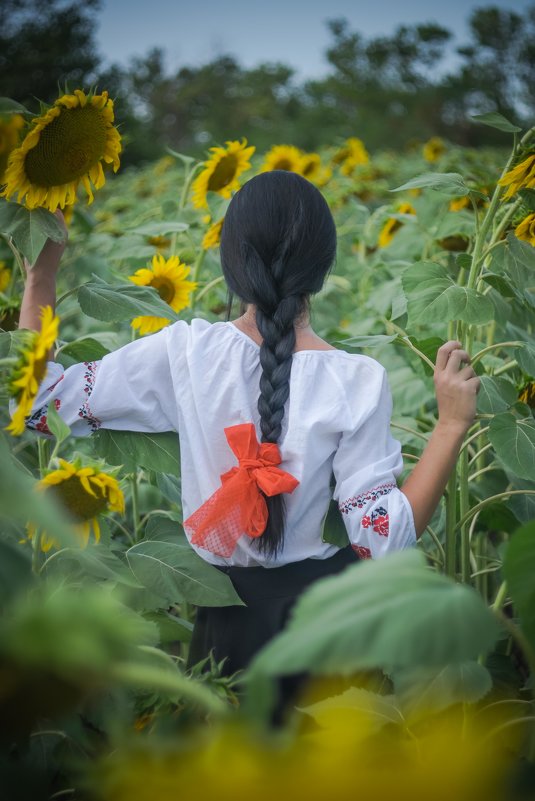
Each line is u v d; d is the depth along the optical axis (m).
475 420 2.10
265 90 32.31
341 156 6.14
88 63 24.03
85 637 0.72
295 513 1.60
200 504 1.70
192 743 0.80
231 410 1.64
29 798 1.14
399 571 0.91
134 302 1.94
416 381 2.92
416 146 11.66
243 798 0.72
